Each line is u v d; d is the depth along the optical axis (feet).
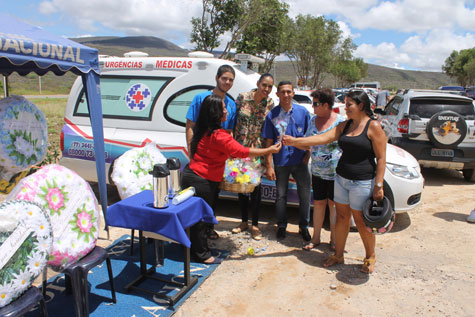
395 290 11.18
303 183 14.16
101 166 13.89
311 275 12.05
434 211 18.49
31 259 7.48
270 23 48.70
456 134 21.72
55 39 11.97
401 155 16.25
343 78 214.28
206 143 11.47
